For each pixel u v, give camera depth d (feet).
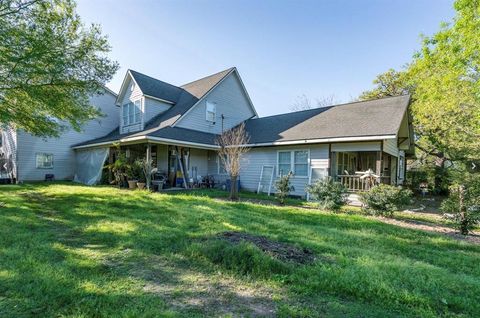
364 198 26.91
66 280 9.31
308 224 20.95
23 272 9.84
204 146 43.68
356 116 38.45
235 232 15.78
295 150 40.47
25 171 53.21
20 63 23.53
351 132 33.47
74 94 29.32
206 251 12.20
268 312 7.88
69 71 27.55
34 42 23.62
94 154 52.70
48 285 8.86
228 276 10.34
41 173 55.42
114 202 26.73
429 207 37.14
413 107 50.01
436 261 13.39
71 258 11.56
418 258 13.85
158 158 51.98
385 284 9.42
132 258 11.98
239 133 41.63
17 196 30.07
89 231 16.03
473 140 45.62
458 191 21.74
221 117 55.31
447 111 42.98
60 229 16.46
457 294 9.30
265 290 9.27
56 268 10.29
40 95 26.32
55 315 7.41
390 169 45.16
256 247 12.19
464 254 14.74
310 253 13.28
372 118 35.47
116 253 12.52
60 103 28.60
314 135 36.91
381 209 25.95
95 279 9.60
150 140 37.70
